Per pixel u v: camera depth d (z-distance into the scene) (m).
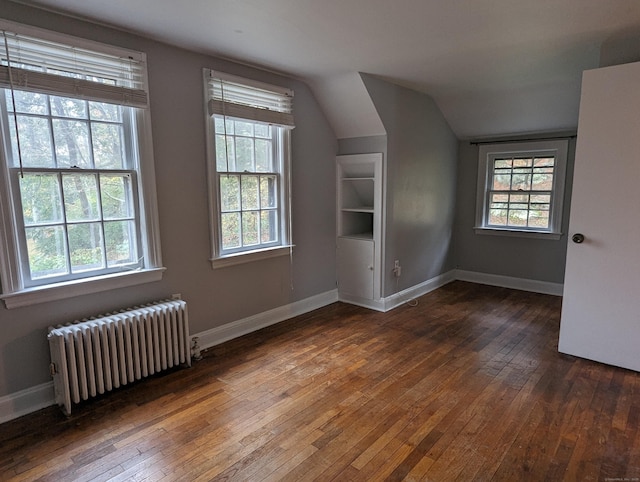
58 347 2.16
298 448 1.96
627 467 1.82
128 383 2.58
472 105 4.32
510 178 4.87
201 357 2.98
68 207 2.36
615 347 2.78
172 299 2.84
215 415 2.24
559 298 4.48
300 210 3.81
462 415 2.23
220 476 1.78
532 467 1.82
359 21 2.30
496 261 5.05
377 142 3.85
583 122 2.68
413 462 1.86
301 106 3.69
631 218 2.60
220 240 3.16
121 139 2.55
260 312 3.57
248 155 3.31
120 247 2.62
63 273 2.38
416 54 2.90
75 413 2.26
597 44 2.71
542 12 2.19
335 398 2.42
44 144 2.24
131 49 2.50
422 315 3.92
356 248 4.16
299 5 2.09
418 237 4.50
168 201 2.80
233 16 2.23
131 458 1.89
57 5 2.10
